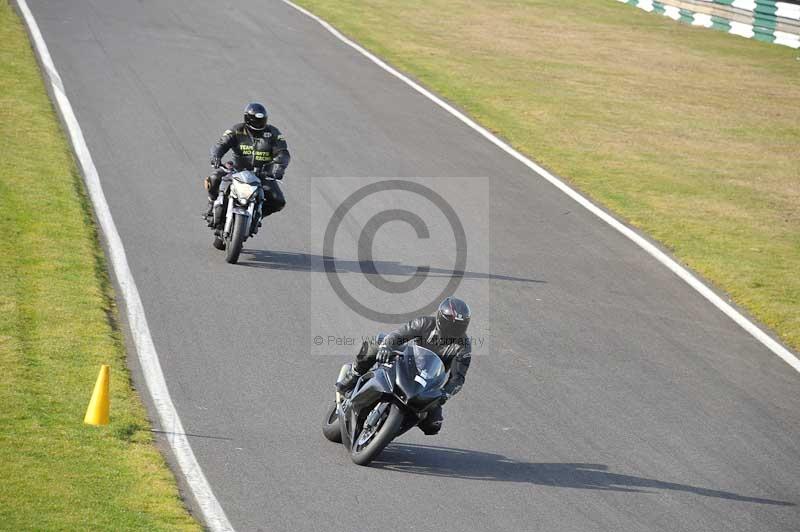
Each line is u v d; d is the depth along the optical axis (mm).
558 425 40625
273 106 89562
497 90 106250
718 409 43812
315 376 42594
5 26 104750
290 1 141875
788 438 41688
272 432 37188
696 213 74000
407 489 33812
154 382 40312
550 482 35594
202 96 89625
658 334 51781
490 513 32656
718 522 33938
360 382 35688
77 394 37875
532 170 80438
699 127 100250
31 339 42281
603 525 32719
